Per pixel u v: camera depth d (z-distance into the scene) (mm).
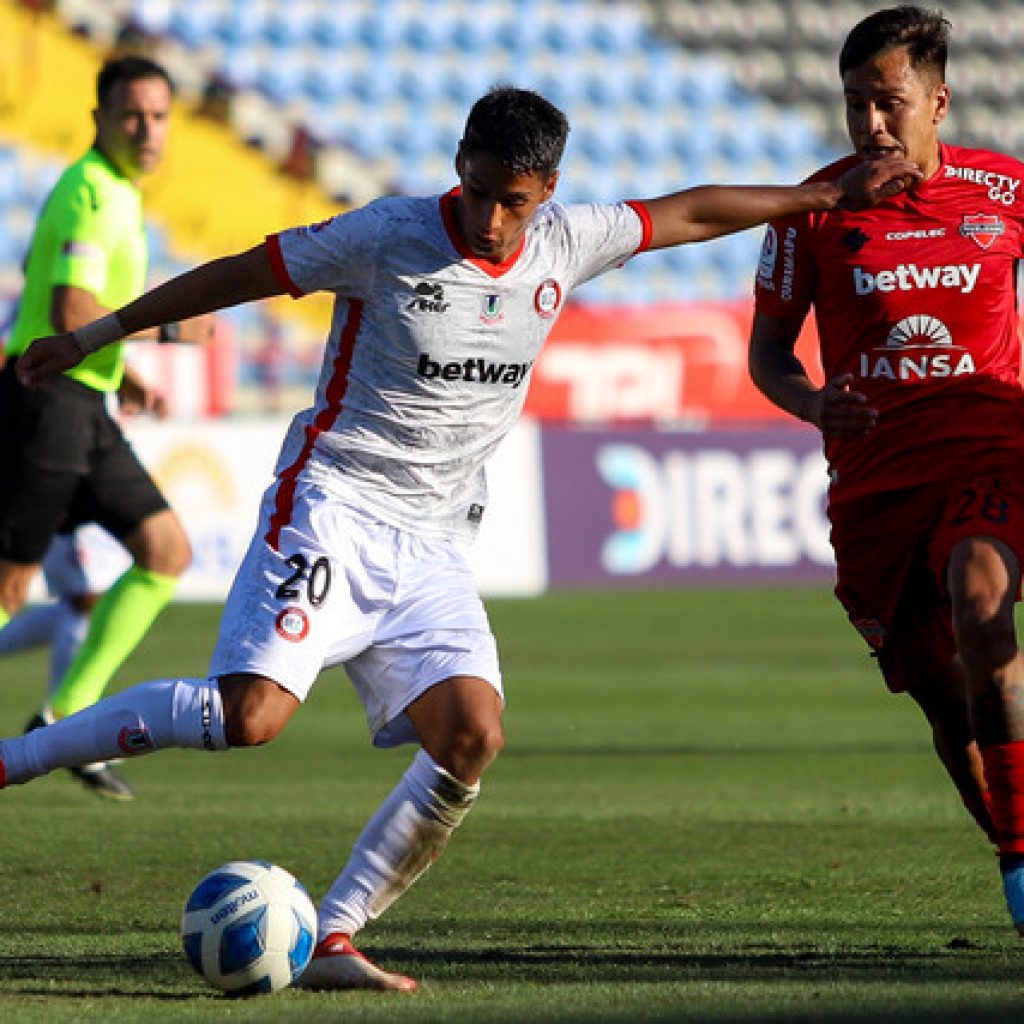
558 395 77938
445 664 17188
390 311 16891
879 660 20875
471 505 18125
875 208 19922
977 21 108562
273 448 70188
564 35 104000
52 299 29344
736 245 97750
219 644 17062
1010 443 19469
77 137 87125
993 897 21609
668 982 16203
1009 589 18344
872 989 15570
